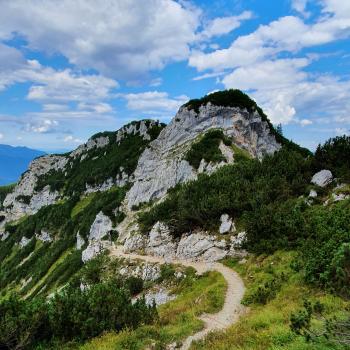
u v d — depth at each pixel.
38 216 191.50
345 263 16.88
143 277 50.22
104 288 24.91
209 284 37.12
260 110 103.94
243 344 15.88
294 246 35.94
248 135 94.69
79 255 114.56
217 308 26.20
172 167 91.50
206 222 51.03
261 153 94.94
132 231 70.25
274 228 40.25
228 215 48.97
